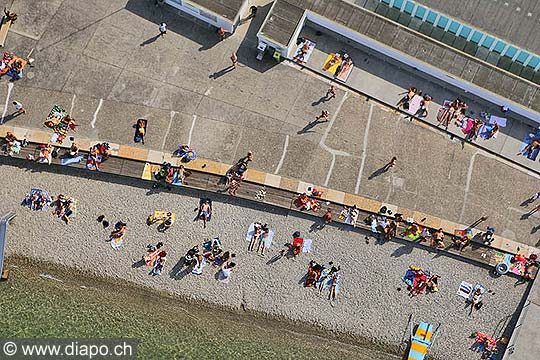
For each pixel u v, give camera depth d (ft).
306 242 152.87
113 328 148.15
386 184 156.56
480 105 161.89
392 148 158.61
